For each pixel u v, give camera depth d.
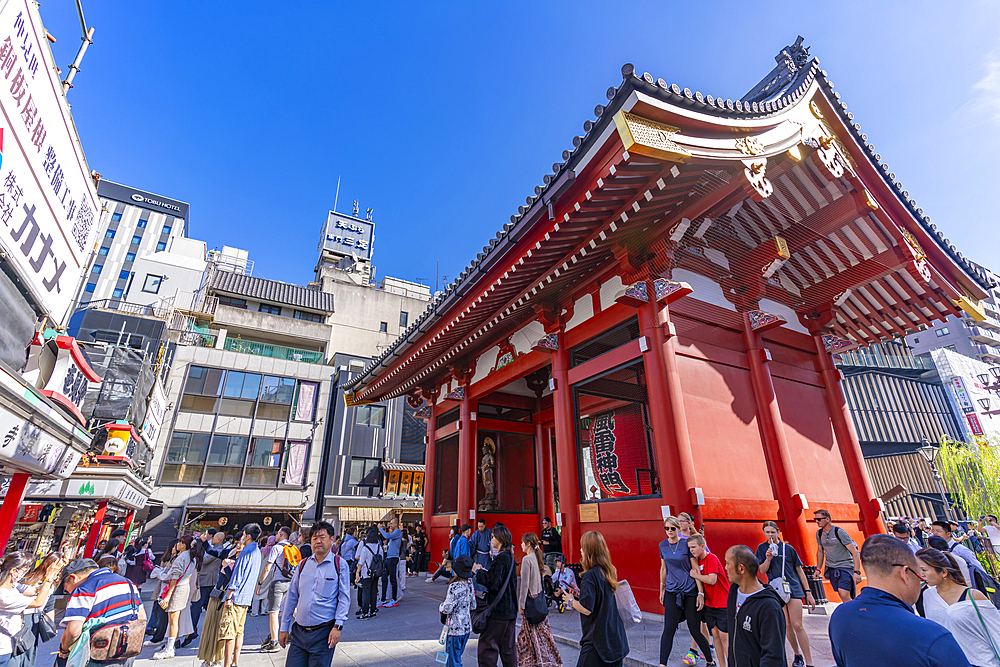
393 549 11.25
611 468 11.97
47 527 16.16
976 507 30.97
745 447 9.63
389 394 19.73
